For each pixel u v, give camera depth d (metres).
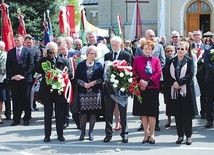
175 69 7.68
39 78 10.20
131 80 7.56
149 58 7.79
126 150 7.47
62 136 8.31
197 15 30.05
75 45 11.44
